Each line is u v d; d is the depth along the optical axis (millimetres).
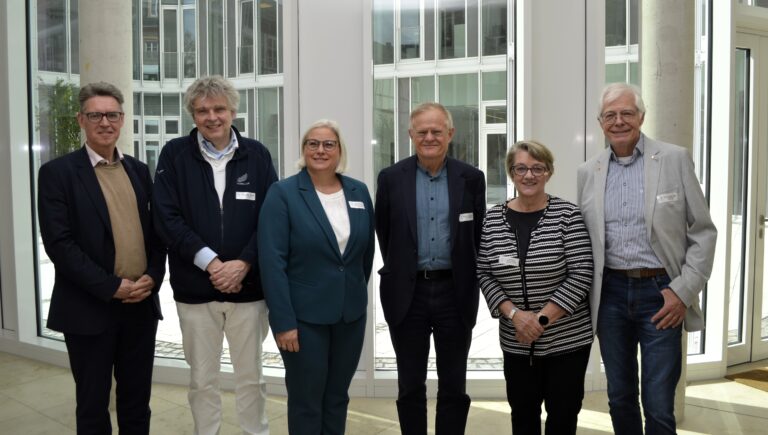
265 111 3717
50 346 4199
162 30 3773
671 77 3025
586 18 3395
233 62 3744
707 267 2072
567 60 3424
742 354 4016
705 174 3855
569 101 3434
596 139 3402
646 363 2139
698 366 3746
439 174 2354
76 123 4262
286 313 2180
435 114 2252
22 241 4344
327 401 2363
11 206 4297
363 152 3447
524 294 2158
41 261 4461
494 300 2184
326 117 3463
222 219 2350
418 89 3613
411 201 2311
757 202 3961
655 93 3062
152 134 3877
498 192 3639
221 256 2336
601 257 2154
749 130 3918
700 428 3053
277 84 3664
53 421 3172
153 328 2404
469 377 3518
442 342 2336
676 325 2104
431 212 2322
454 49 3580
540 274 2141
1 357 4305
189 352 2416
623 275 2164
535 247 2150
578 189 2316
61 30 4227
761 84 3918
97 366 2260
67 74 4250
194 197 2326
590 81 3400
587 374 3527
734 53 3723
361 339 2379
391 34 3568
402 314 2301
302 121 3473
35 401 3461
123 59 3369
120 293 2211
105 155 2320
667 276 2117
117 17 3334
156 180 2355
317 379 2260
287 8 3432
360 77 3432
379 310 3811
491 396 3502
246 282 2391
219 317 2422
